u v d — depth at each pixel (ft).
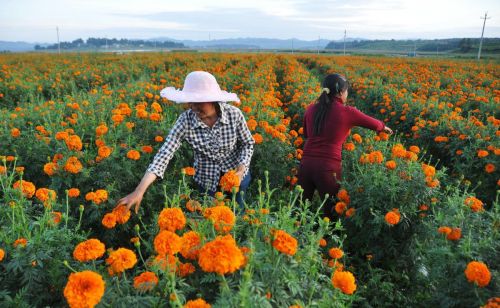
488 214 9.36
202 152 10.40
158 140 14.56
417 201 10.63
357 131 20.57
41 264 6.99
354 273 10.48
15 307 6.56
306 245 7.51
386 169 11.70
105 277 6.57
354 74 57.98
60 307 7.07
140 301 6.01
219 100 9.36
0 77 52.80
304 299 6.63
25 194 9.41
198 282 6.66
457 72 66.23
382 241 11.15
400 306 9.46
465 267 7.27
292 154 17.22
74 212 11.33
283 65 79.41
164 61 88.53
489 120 20.70
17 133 14.66
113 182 11.73
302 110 26.94
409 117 27.84
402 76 53.88
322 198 12.23
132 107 20.66
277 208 14.26
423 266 9.91
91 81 51.98
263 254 6.39
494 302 6.21
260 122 17.28
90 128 16.17
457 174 17.79
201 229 7.11
